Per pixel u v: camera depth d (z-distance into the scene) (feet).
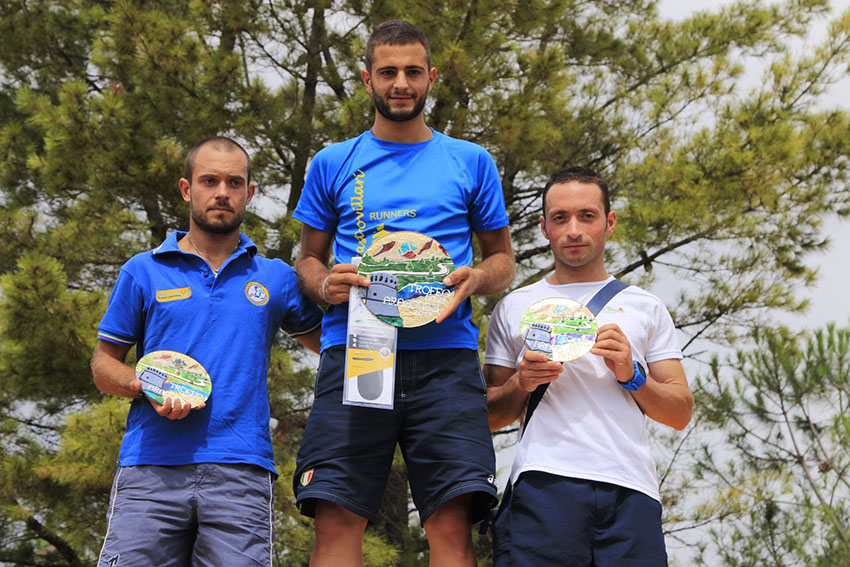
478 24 29.84
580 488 9.78
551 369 9.78
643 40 40.01
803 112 36.47
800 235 35.99
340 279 9.78
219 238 11.00
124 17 29.07
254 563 9.95
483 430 10.09
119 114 28.37
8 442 32.81
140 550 9.81
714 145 34.06
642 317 10.57
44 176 29.48
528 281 34.81
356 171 10.54
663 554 9.71
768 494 32.58
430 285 9.73
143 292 10.71
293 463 26.45
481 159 10.79
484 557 33.83
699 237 35.63
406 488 33.09
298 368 31.09
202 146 11.05
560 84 31.22
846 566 30.40
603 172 38.27
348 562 10.01
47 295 25.41
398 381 10.11
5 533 35.12
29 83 41.37
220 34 31.96
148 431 10.27
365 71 10.81
